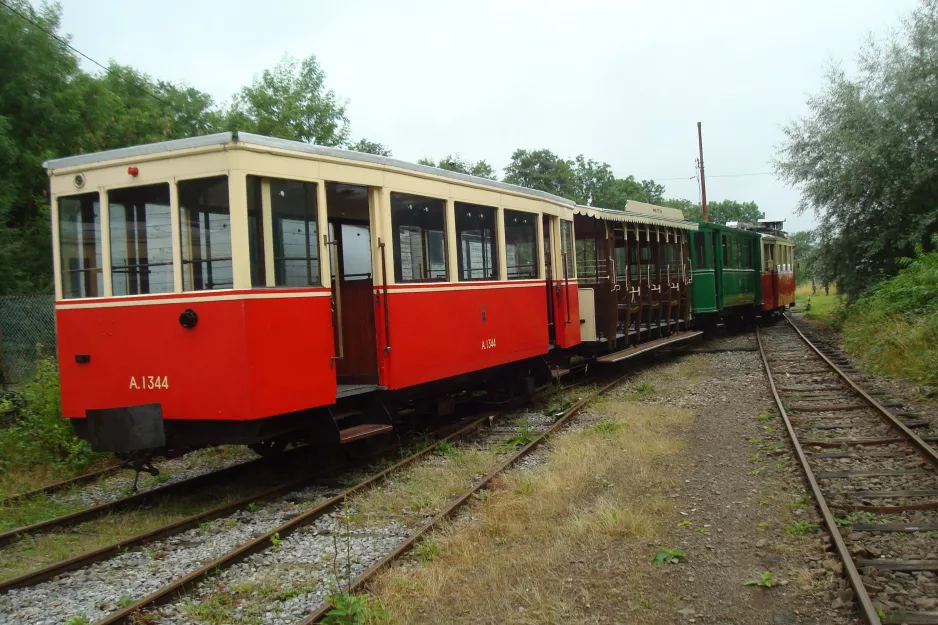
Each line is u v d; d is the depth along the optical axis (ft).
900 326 45.73
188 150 20.70
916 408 31.12
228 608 14.52
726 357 54.13
